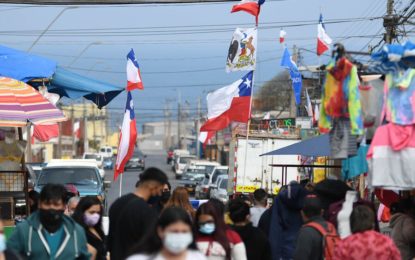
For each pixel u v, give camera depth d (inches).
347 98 526.9
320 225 547.8
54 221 498.3
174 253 386.3
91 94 1128.8
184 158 4163.4
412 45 525.3
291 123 2018.9
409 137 525.0
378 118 557.0
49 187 499.2
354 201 565.9
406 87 527.5
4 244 412.5
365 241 489.1
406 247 624.7
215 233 517.0
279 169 1641.2
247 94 1169.4
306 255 542.6
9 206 837.8
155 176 537.6
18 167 860.0
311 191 649.6
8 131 860.6
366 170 557.6
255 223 762.8
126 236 522.0
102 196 1358.3
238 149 1647.4
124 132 976.3
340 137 542.3
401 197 685.9
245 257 542.6
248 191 1635.1
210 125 1178.6
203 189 2285.9
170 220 384.2
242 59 1164.5
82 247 509.0
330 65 525.3
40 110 751.1
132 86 980.6
